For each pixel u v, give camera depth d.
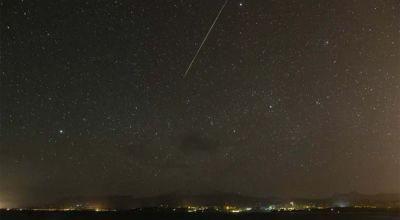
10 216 160.50
